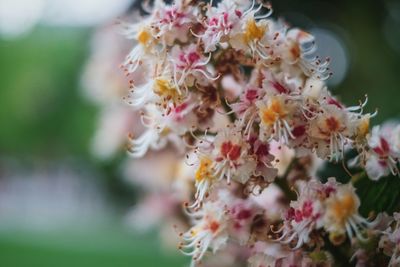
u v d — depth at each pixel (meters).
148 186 0.78
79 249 2.04
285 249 0.35
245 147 0.35
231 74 0.37
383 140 0.37
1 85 2.49
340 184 0.34
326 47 0.92
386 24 0.93
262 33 0.36
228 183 0.35
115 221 2.29
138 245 2.00
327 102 0.35
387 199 0.37
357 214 0.34
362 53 0.90
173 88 0.36
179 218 0.68
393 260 0.34
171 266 1.74
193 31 0.36
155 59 0.37
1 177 3.11
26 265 1.96
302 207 0.34
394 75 0.92
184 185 0.44
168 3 0.42
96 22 1.17
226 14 0.36
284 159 0.39
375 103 0.88
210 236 0.37
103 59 0.78
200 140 0.36
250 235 0.36
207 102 0.37
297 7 0.87
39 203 3.03
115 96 0.78
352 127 0.35
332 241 0.34
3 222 2.68
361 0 0.90
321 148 0.35
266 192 0.39
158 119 0.38
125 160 0.91
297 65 0.37
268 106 0.34
